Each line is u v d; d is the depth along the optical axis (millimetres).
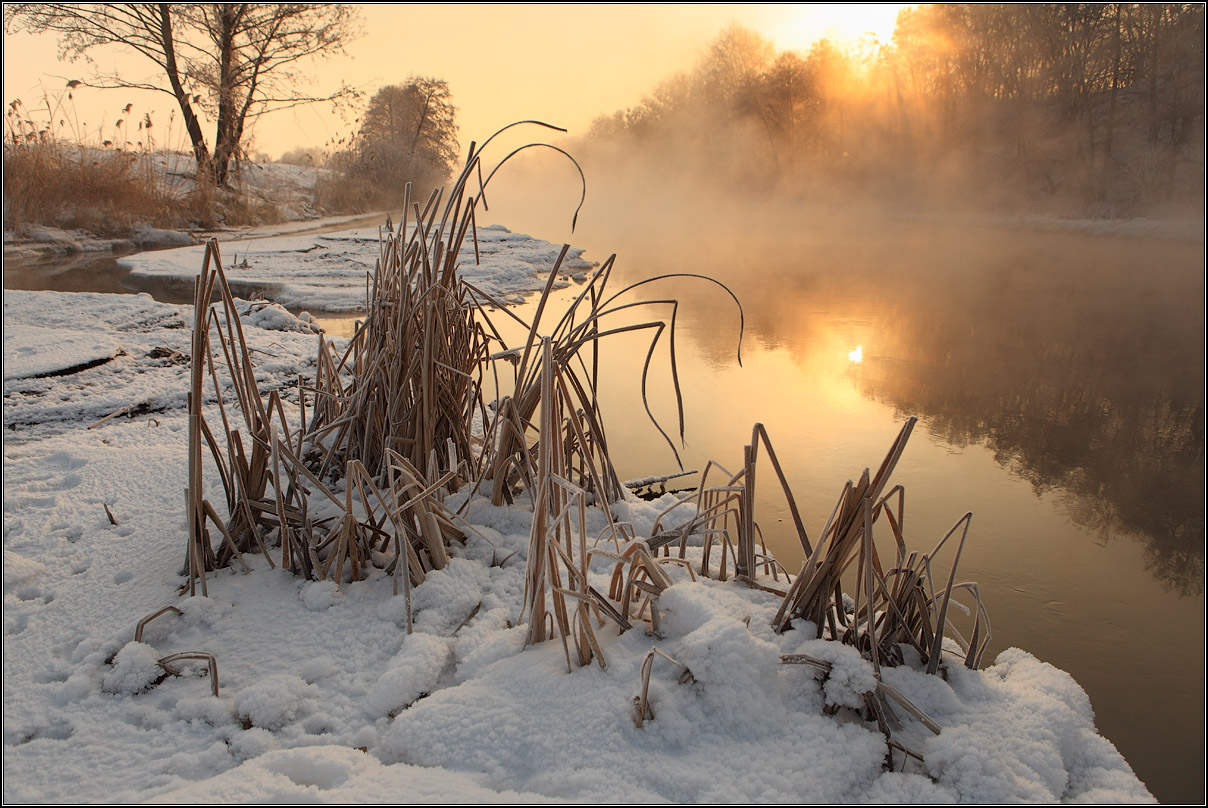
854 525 1690
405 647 1771
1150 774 1795
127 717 1587
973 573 2738
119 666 1680
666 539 2125
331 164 24734
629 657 1671
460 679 1713
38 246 11484
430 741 1474
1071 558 2846
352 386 2732
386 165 25344
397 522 1896
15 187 11641
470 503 2443
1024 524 3131
